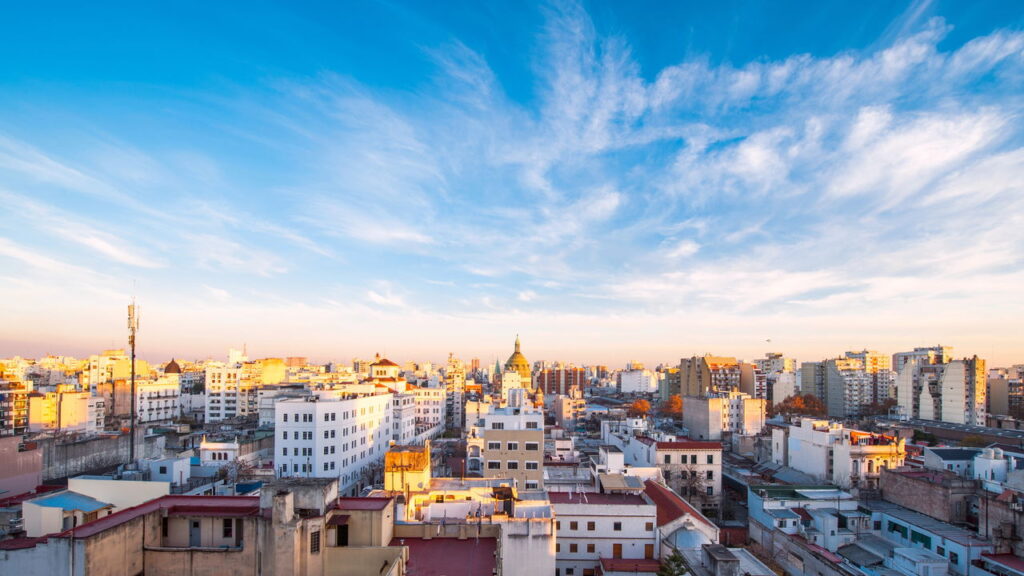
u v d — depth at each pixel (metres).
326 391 133.75
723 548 53.88
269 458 134.00
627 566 68.69
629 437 135.00
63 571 37.22
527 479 92.56
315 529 42.91
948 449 113.19
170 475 86.69
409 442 166.38
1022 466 111.06
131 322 109.81
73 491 56.06
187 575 41.72
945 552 75.81
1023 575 65.44
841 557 79.81
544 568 57.38
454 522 54.84
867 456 106.88
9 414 158.62
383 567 42.97
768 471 127.88
